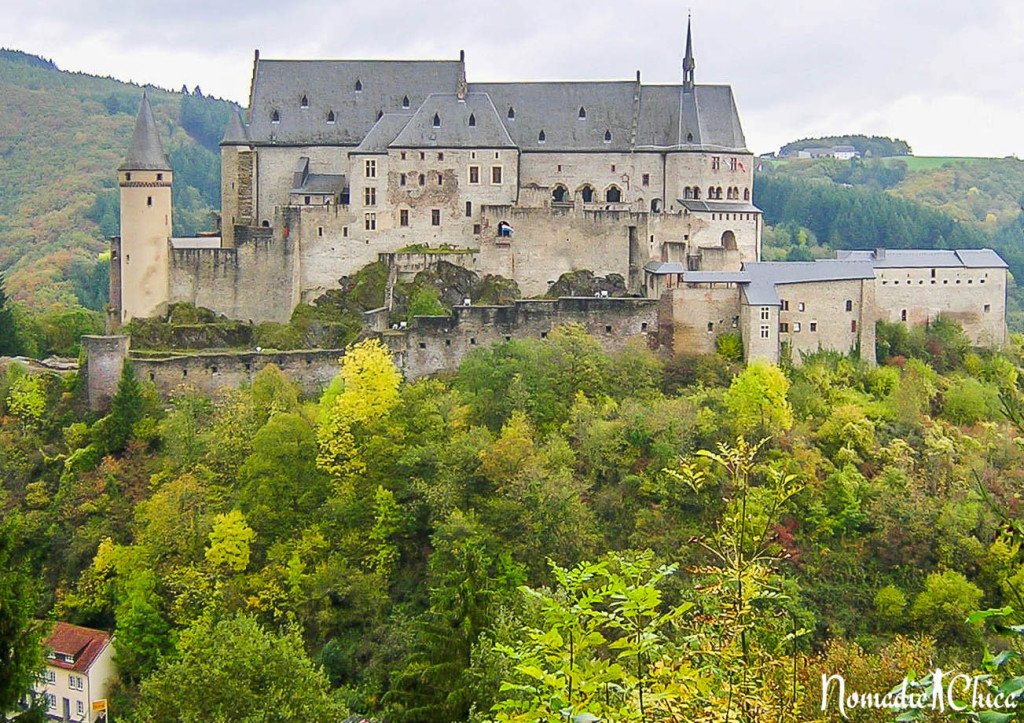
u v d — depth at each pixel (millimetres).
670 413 126375
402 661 89562
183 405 134875
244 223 171375
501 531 110875
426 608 106188
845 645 71750
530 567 107438
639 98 173500
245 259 157250
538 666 32875
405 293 153750
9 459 132125
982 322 155375
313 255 160000
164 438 129625
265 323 155875
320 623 106562
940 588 107188
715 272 145125
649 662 34406
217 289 157750
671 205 169625
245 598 109188
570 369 136875
